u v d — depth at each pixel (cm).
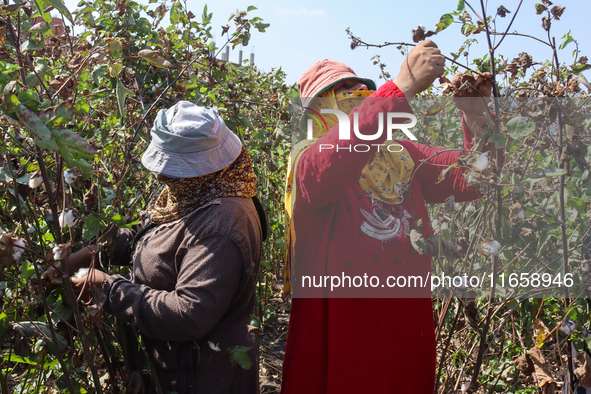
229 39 212
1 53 106
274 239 280
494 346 196
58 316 121
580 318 127
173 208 141
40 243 133
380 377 127
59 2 94
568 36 121
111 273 168
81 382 149
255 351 139
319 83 140
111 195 142
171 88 229
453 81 117
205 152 133
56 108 93
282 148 292
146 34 233
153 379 135
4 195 138
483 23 113
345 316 129
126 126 196
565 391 140
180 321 128
